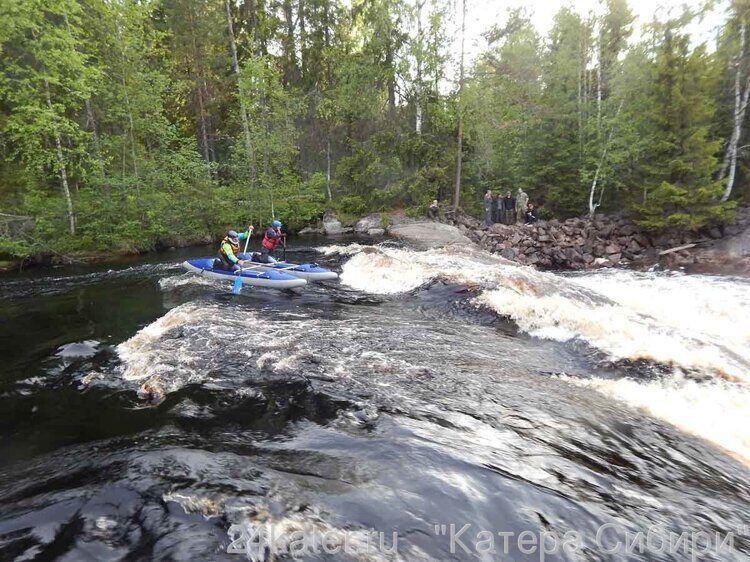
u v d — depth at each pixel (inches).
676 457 123.4
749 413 162.4
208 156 971.3
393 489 96.4
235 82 930.1
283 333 229.1
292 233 864.3
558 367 198.1
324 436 124.3
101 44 631.8
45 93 524.1
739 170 742.5
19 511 90.1
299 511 88.0
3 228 499.2
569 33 973.2
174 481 98.3
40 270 501.0
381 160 943.0
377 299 324.2
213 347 206.4
